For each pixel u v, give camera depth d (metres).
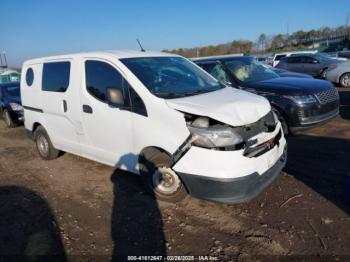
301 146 5.63
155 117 3.64
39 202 4.28
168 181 3.83
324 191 3.97
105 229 3.50
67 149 5.27
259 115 3.55
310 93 5.75
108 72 4.20
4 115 10.12
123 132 4.02
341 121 7.31
